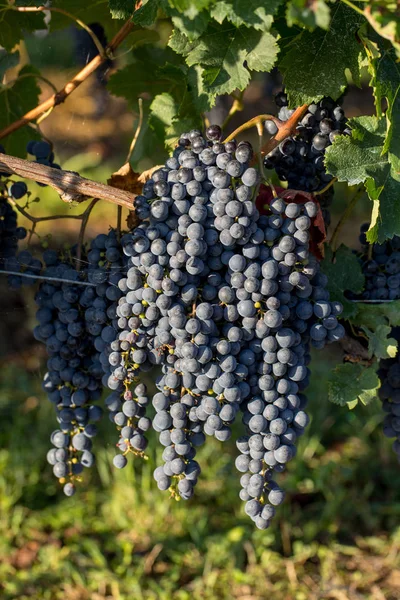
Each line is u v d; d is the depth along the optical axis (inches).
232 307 47.1
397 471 105.0
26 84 57.4
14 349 132.6
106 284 48.8
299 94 49.3
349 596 85.0
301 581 88.0
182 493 48.2
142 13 48.8
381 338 50.3
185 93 53.4
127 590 85.1
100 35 63.1
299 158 51.7
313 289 48.2
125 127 176.2
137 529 93.7
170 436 47.6
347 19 48.6
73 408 50.7
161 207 46.8
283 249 46.8
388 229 48.2
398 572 89.1
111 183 51.5
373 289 51.7
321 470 100.6
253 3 45.6
